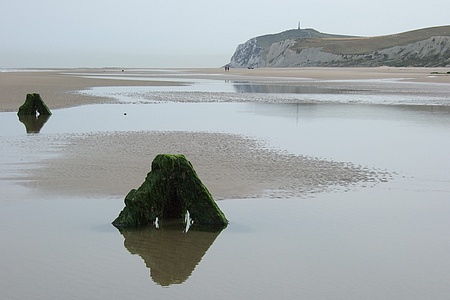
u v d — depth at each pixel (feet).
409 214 38.06
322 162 54.85
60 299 24.43
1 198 40.57
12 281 26.35
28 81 201.26
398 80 237.25
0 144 63.36
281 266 28.71
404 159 57.16
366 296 25.20
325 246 31.73
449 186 46.21
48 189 43.11
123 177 47.03
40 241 32.07
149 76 293.64
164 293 25.25
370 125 83.15
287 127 79.87
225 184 45.44
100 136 69.15
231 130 75.82
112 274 27.45
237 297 24.91
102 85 185.16
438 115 96.94
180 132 73.05
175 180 36.42
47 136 69.51
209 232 34.50
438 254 30.55
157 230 34.86
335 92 156.56
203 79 253.44
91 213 37.45
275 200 41.22
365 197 42.42
